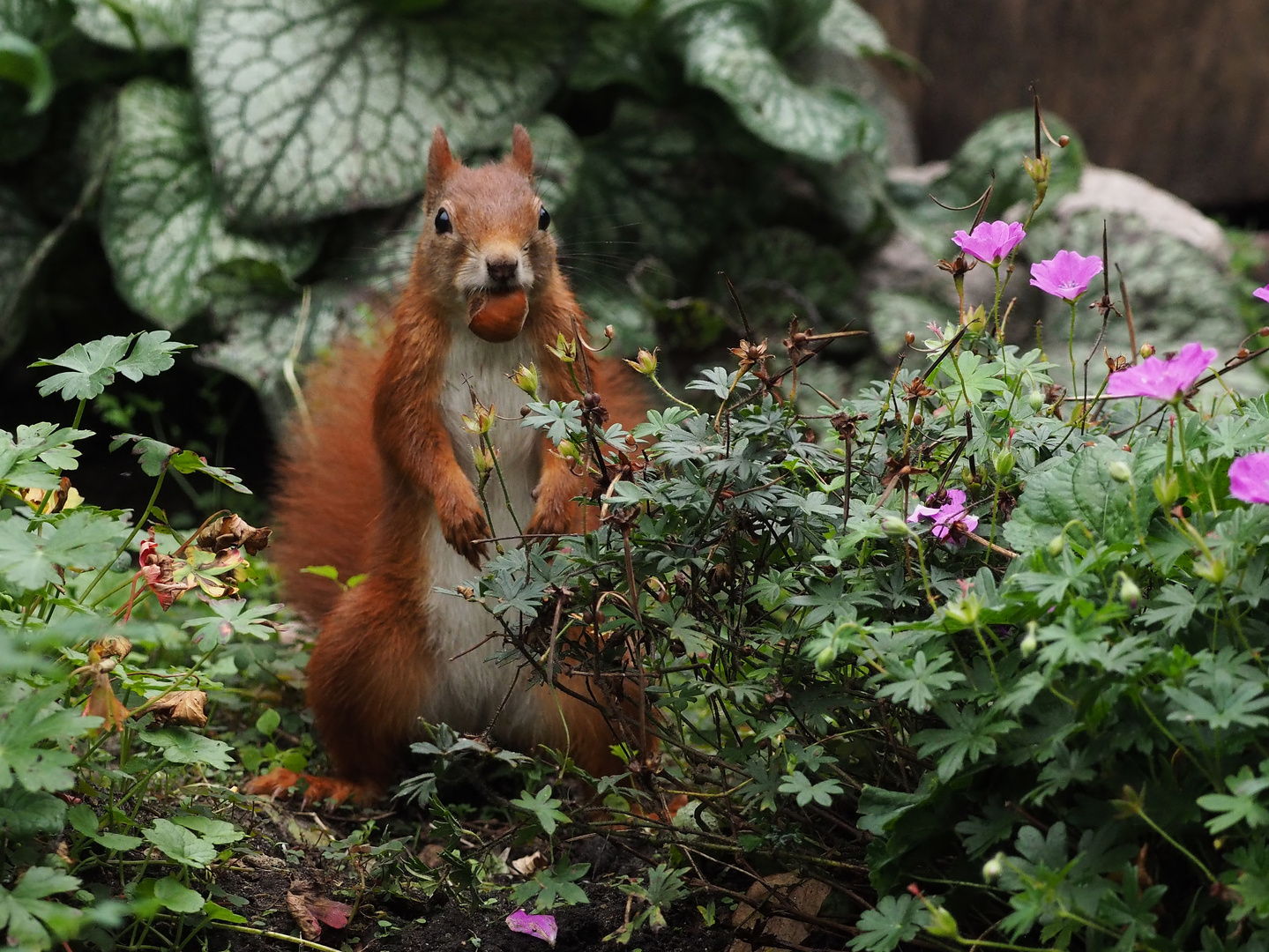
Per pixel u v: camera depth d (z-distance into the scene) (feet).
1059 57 41.22
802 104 30.96
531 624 13.94
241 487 14.21
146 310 28.32
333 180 28.27
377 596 17.13
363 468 19.36
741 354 13.69
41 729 10.94
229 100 28.30
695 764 14.94
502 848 16.39
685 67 31.32
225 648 19.44
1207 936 10.26
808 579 13.37
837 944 13.69
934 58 41.68
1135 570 11.99
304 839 16.02
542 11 31.14
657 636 13.71
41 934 10.69
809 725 13.12
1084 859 10.73
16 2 30.22
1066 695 11.25
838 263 32.50
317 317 28.09
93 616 13.10
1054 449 13.76
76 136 31.58
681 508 13.30
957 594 12.13
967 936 12.51
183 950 13.48
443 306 16.81
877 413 14.57
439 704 17.57
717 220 32.68
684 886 14.11
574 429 13.25
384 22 29.94
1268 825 10.31
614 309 29.37
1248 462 10.71
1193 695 10.27
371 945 14.16
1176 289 33.17
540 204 17.26
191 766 16.53
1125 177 36.19
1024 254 34.09
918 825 12.18
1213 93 40.68
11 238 30.78
